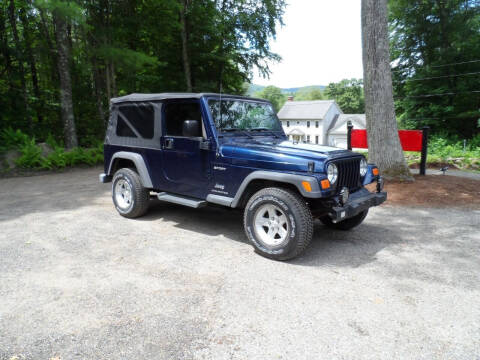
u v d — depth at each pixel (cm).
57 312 263
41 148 1152
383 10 743
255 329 244
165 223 505
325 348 223
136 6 1450
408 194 672
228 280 321
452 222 516
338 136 6256
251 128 478
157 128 480
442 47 2409
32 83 1617
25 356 213
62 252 386
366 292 300
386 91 757
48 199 662
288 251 355
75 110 1539
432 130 2370
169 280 320
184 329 243
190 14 1655
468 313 268
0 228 472
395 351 221
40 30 1458
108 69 1487
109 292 296
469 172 967
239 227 491
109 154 564
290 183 360
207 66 1848
